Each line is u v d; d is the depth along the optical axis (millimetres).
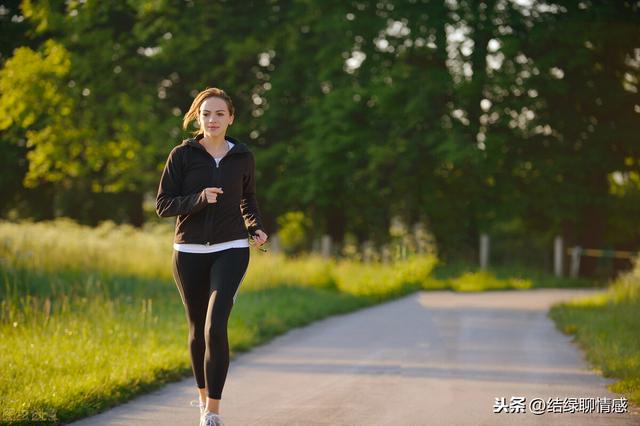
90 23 60000
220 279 12406
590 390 17281
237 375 19109
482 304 39719
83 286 31516
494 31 68688
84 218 86188
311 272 46094
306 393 16797
